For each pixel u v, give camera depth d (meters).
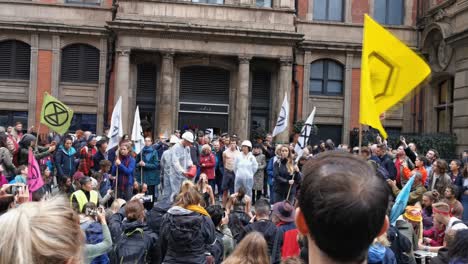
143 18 26.52
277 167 15.23
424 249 8.97
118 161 14.16
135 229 7.18
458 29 26.27
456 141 26.42
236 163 16.39
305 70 30.52
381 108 8.16
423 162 16.44
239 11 27.55
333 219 1.95
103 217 7.01
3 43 28.28
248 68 27.72
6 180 10.70
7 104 28.28
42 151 14.95
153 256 7.38
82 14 28.62
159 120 27.42
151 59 28.20
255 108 29.62
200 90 28.92
